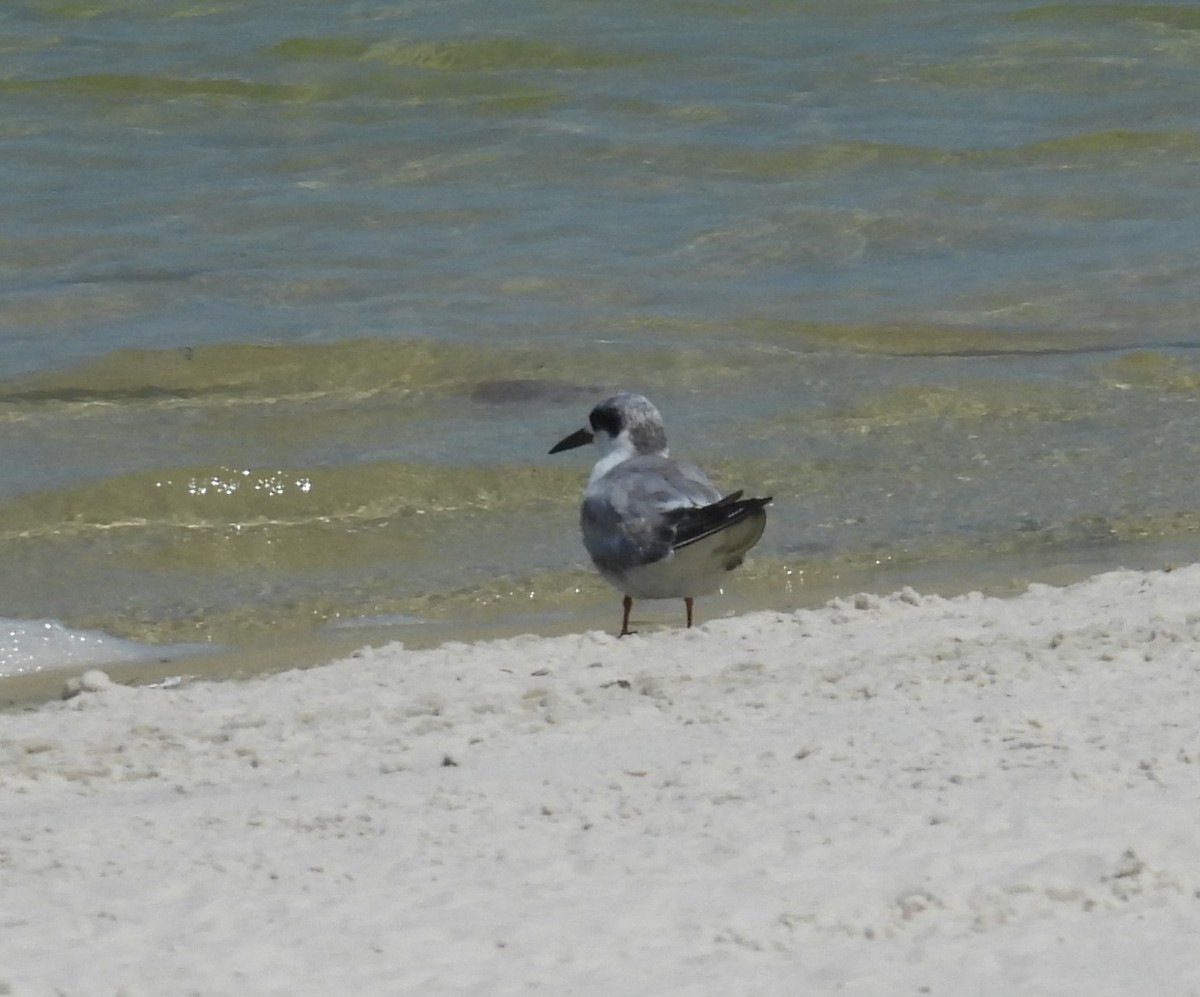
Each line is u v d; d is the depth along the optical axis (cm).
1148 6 3309
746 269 2277
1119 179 2625
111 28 3328
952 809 739
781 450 1633
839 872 680
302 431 1711
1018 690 931
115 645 1246
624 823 746
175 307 2116
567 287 2189
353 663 1095
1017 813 732
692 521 1131
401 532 1470
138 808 807
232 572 1408
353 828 755
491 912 654
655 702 959
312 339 1964
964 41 3259
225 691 1045
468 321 2045
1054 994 577
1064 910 645
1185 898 650
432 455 1617
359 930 641
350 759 888
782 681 987
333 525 1480
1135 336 1995
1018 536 1423
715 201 2547
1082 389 1802
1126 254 2317
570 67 3153
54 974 603
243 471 1541
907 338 2002
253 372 1897
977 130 2828
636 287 2191
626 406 1250
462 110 2964
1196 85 3002
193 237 2409
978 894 654
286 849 732
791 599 1309
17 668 1204
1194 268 2253
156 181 2658
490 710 962
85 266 2284
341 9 3409
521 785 805
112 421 1742
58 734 962
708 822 739
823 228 2434
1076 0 3369
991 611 1136
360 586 1365
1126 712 873
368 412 1773
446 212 2509
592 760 846
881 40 3291
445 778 830
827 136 2789
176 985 596
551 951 619
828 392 1797
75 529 1470
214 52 3198
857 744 841
